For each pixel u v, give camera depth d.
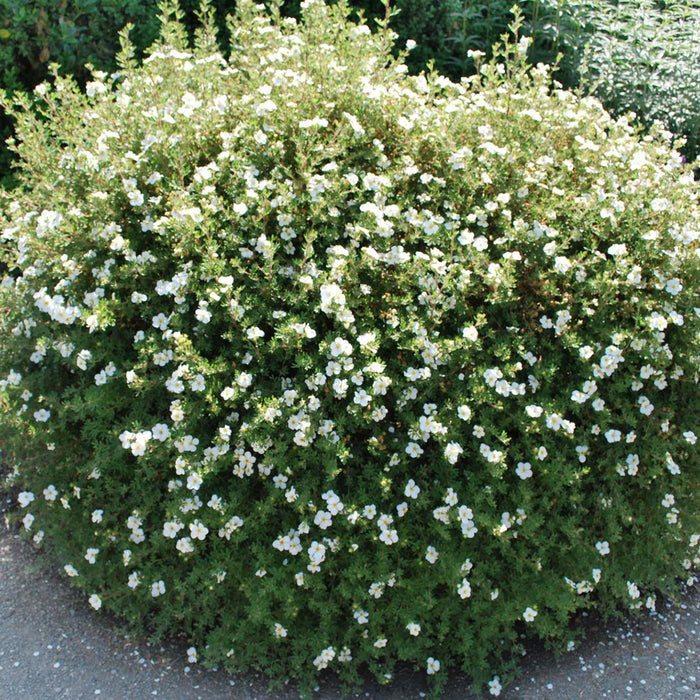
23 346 3.12
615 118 5.89
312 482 2.65
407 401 2.71
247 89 3.46
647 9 6.28
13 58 4.71
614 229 2.97
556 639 2.99
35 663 2.78
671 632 3.12
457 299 2.77
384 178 2.85
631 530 2.98
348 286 2.74
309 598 2.68
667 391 3.10
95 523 2.92
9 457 3.29
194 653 2.79
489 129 3.14
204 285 2.76
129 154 2.89
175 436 2.61
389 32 3.77
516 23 3.79
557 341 2.88
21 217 3.33
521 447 2.80
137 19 5.10
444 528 2.64
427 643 2.69
